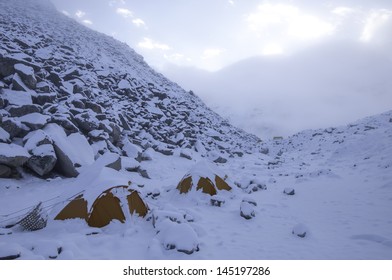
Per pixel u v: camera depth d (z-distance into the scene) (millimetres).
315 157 28844
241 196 13898
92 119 19500
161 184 16625
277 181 18234
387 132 23719
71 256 6969
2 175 12914
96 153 17562
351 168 19266
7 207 10641
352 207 11688
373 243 8453
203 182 13109
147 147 23844
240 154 32688
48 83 21484
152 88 39406
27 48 29531
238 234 9250
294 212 11609
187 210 10961
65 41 46625
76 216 9328
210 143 32875
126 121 24750
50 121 16859
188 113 38344
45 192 12508
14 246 6816
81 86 24641
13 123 14781
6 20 42812
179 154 25406
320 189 14898
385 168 16922
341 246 8336
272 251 8031
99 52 50562
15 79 17891
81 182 10641
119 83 33719
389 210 10922
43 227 8945
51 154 14195
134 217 9703
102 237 8336
